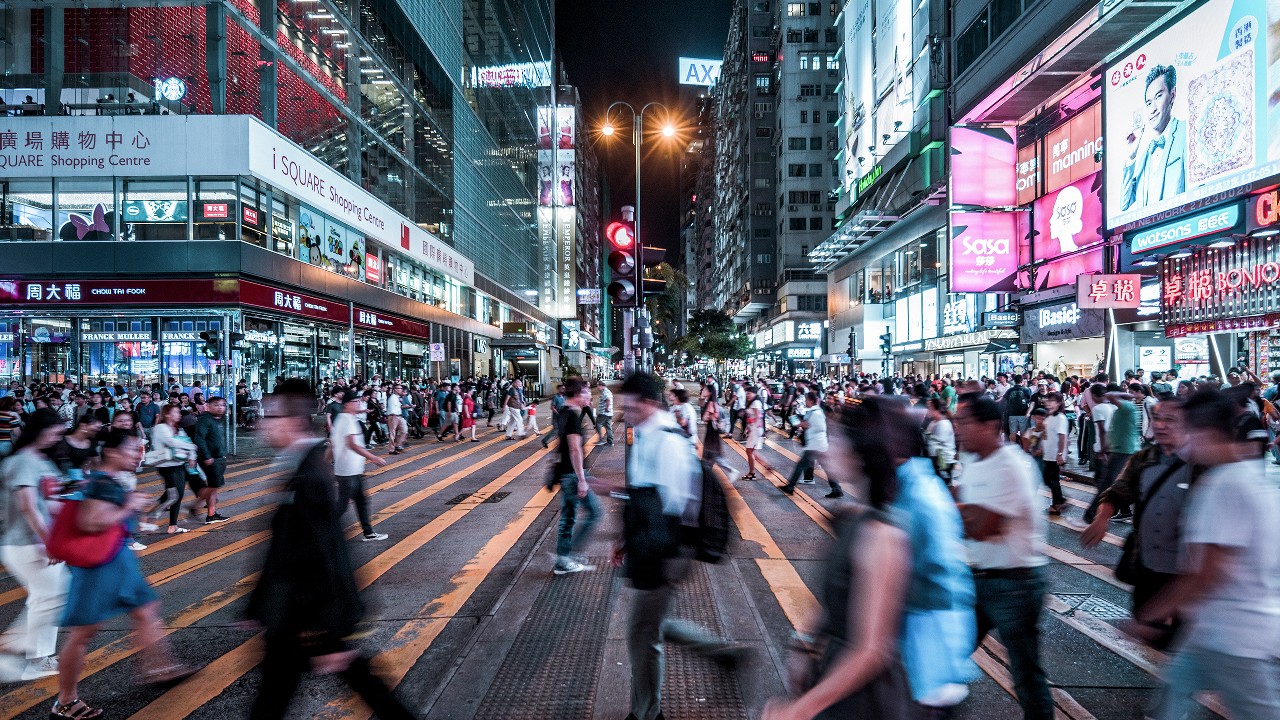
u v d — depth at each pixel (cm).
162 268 2300
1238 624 244
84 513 377
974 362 3391
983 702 388
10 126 2316
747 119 8106
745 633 495
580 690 408
